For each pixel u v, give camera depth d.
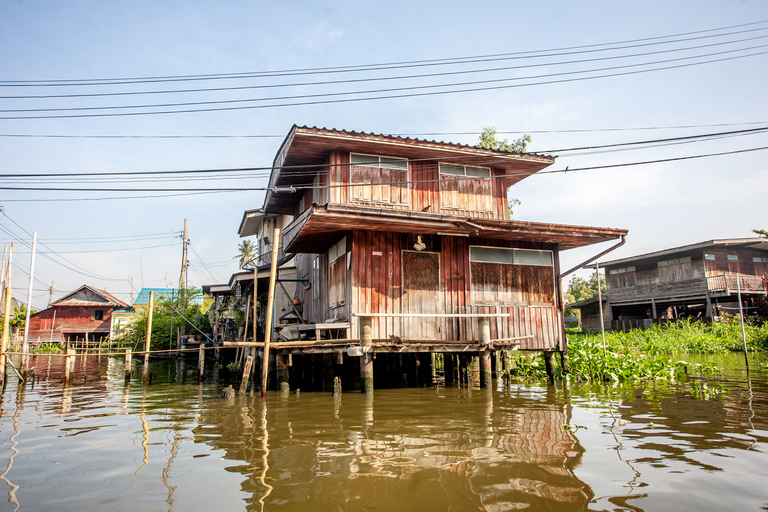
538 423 7.01
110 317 40.75
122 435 6.73
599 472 4.70
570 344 15.52
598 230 12.59
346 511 3.84
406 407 8.59
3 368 13.87
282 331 13.40
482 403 8.96
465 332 12.35
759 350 22.08
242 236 30.22
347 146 12.74
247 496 4.21
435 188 13.67
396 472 4.77
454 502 3.98
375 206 13.00
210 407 9.17
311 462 5.17
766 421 6.97
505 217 14.20
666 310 32.78
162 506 4.00
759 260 30.31
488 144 24.16
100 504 4.05
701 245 27.59
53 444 6.23
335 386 10.21
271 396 10.47
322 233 12.34
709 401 8.80
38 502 4.11
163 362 26.91
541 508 3.84
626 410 7.99
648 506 3.85
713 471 4.69
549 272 13.52
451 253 12.59
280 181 15.40
